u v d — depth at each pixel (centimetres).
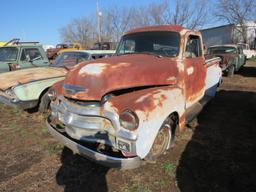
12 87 539
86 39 4381
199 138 464
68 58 728
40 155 400
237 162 379
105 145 310
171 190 311
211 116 604
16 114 606
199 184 323
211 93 634
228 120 574
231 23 3841
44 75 586
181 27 450
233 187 318
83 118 314
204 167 362
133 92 323
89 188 316
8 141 453
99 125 305
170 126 363
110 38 3603
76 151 322
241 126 533
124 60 356
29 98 550
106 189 313
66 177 339
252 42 3719
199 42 501
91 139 312
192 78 446
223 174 346
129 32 489
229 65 1334
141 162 316
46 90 575
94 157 299
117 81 314
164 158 383
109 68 319
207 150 416
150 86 350
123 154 291
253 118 591
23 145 436
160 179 332
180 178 335
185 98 412
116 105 293
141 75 337
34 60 877
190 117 428
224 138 466
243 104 731
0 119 576
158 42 440
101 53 741
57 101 367
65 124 334
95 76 310
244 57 1617
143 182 325
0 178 338
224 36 4009
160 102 315
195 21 3030
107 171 351
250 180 333
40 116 580
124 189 312
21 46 854
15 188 317
